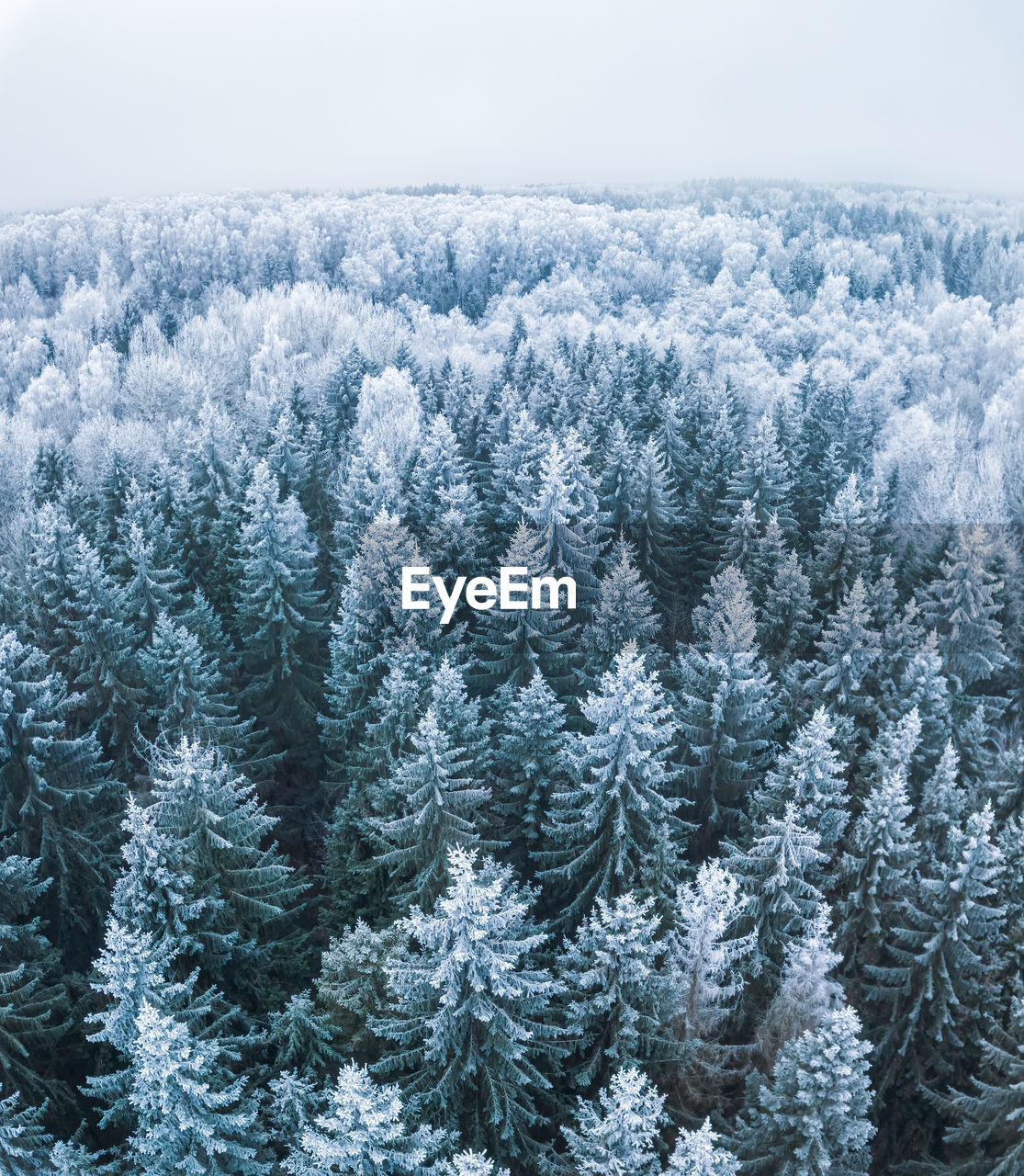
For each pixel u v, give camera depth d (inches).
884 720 1504.7
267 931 1321.4
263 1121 986.1
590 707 1170.6
